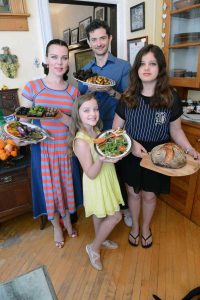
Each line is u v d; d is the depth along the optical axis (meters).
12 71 1.96
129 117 1.45
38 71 2.09
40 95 1.47
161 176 1.53
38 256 1.75
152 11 2.10
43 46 2.03
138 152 1.41
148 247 1.80
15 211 1.90
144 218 1.74
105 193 1.45
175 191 2.17
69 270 1.63
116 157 1.21
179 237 1.90
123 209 1.95
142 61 1.27
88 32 1.65
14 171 1.77
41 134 1.46
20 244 1.87
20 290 0.82
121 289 1.49
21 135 1.42
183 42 1.92
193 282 1.52
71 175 1.67
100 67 1.76
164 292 1.46
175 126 1.47
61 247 1.82
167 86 1.33
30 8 1.91
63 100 1.50
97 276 1.58
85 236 1.94
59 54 1.38
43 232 2.00
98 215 1.46
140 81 1.36
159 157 1.28
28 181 1.85
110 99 1.71
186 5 1.80
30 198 1.91
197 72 1.82
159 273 1.59
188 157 1.37
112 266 1.65
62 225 2.00
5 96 2.00
